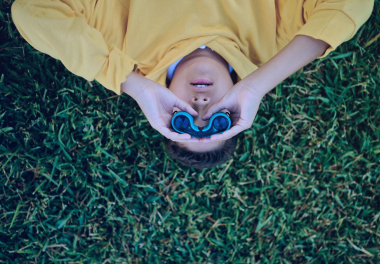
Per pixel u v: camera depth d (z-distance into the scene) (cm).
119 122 178
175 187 186
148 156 183
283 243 196
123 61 103
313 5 109
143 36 123
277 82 103
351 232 196
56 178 178
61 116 169
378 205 196
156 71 122
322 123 187
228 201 190
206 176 186
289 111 184
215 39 122
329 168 190
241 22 122
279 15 125
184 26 119
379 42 178
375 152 186
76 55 100
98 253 188
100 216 186
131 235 189
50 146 171
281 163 189
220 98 119
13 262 182
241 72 126
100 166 179
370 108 185
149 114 109
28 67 163
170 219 189
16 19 100
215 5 118
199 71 119
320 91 186
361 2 96
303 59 101
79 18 101
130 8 118
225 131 104
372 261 198
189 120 106
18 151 169
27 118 169
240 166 186
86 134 174
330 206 193
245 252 196
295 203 191
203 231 191
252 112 105
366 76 180
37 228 178
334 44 95
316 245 200
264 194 190
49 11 99
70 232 184
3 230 176
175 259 193
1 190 174
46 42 100
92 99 171
